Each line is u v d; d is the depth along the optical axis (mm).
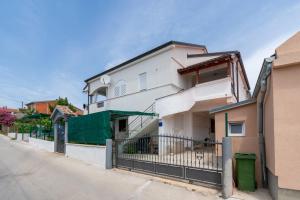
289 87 5500
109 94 20578
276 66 5598
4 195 6699
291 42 5527
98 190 7125
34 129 26234
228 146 6352
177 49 16312
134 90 18000
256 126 7902
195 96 13711
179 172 7680
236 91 14828
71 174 9492
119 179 8406
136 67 18141
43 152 17562
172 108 12977
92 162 11758
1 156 15336
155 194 6562
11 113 48781
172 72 15523
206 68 14797
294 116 5371
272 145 5855
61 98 34156
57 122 17781
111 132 11930
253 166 6668
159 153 12328
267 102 6656
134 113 12969
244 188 6660
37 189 7289
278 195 5375
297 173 5211
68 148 14797
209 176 6871
